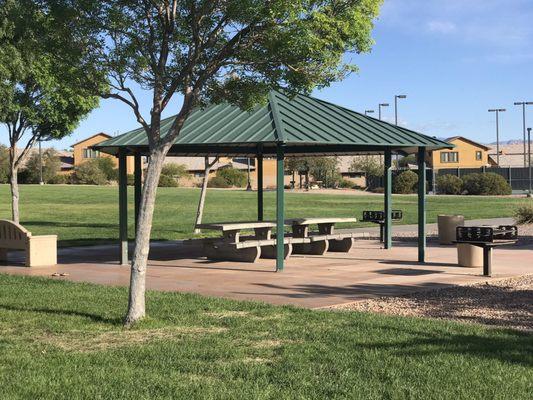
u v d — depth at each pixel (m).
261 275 12.36
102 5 7.99
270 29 7.87
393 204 41.03
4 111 15.73
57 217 29.59
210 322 7.93
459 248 13.69
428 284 11.21
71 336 7.32
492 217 30.39
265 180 86.19
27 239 13.96
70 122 17.08
